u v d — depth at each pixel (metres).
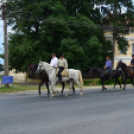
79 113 8.21
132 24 23.66
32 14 19.91
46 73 12.88
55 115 7.91
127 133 5.89
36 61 18.83
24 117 7.65
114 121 7.09
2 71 32.41
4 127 6.47
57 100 11.25
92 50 20.14
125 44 23.42
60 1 20.72
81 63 20.83
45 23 19.20
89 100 11.17
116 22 22.41
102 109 8.93
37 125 6.64
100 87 18.41
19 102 10.75
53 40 20.55
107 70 15.02
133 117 7.62
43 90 15.98
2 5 15.18
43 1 20.06
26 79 25.05
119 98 11.80
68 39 18.94
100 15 22.80
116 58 27.42
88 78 24.16
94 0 22.45
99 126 6.52
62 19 18.69
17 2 20.08
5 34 15.45
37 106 9.64
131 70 16.11
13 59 18.94
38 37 21.09
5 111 8.68
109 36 25.77
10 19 20.09
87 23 19.39
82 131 6.04
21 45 18.58
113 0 22.16
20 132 5.98
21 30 20.41
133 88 17.34
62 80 12.56
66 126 6.52
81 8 21.84
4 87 15.98
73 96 12.72
